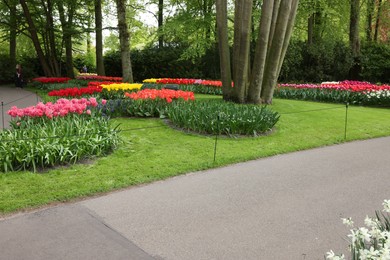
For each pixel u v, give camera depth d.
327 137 8.68
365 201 4.71
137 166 5.84
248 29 11.20
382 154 7.29
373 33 34.38
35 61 30.64
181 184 5.24
